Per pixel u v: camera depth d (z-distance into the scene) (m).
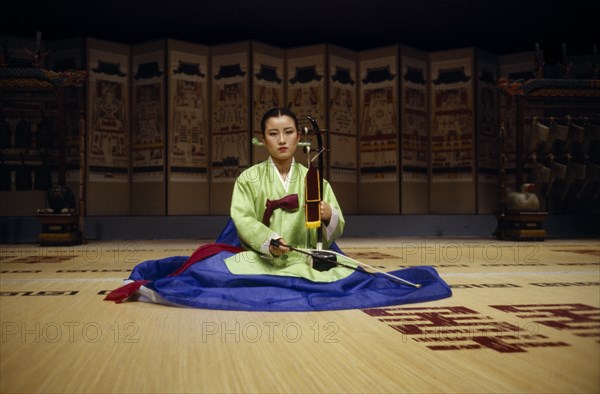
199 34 11.04
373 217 10.52
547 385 1.60
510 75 11.17
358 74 10.95
